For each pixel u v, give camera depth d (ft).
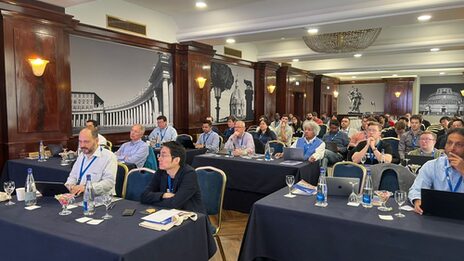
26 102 15.35
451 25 23.93
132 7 20.83
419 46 25.46
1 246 6.54
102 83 19.52
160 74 23.29
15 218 6.59
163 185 8.25
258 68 34.47
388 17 16.39
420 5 15.11
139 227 6.18
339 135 20.06
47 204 7.60
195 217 6.68
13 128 14.97
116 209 7.30
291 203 7.76
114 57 20.17
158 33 22.76
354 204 7.65
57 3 15.89
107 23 19.42
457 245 5.59
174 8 21.57
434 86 52.80
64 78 17.11
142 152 13.99
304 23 18.48
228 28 21.42
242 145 16.63
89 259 5.28
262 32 20.51
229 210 14.92
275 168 13.19
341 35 21.57
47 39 15.99
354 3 16.81
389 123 30.53
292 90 39.78
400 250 6.06
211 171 9.85
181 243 6.23
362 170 9.77
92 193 7.60
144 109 22.24
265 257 7.67
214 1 19.79
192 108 25.07
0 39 14.55
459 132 6.82
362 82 58.03
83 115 18.51
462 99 51.01
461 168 6.79
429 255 5.80
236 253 10.75
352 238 6.54
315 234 6.96
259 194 13.93
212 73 28.19
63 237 5.65
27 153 15.44
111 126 20.13
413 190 7.58
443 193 6.56
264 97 34.94
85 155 9.51
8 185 7.94
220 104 29.35
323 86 50.11
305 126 15.06
